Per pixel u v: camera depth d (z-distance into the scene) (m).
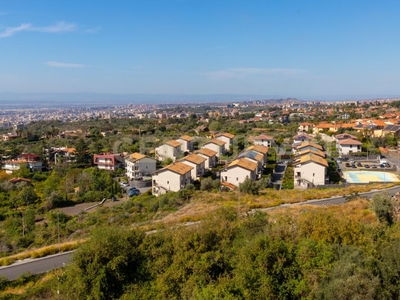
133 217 51.12
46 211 64.44
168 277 23.22
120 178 90.56
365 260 19.78
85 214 58.41
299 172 69.31
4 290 30.16
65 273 28.09
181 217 44.53
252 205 47.47
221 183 69.06
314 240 23.19
